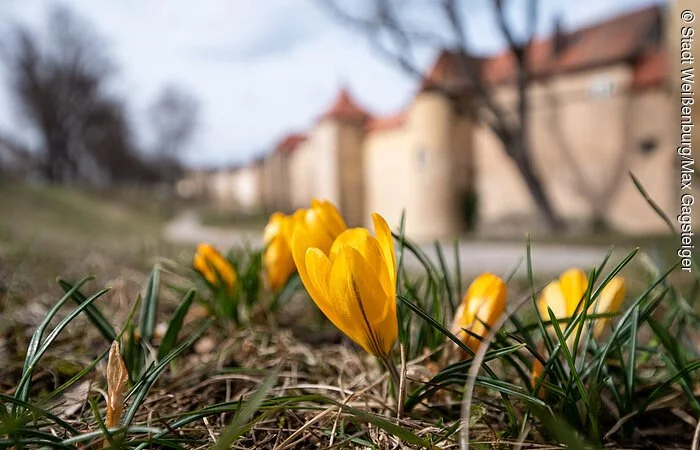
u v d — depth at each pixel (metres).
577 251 2.11
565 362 0.18
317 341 0.28
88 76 7.36
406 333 0.19
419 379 0.18
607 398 0.18
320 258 0.14
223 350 0.24
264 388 0.10
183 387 0.20
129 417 0.14
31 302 0.34
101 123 7.79
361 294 0.13
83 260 0.64
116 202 6.36
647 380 0.20
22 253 0.65
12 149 7.57
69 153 7.82
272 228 0.29
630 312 0.16
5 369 0.22
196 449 0.14
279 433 0.16
